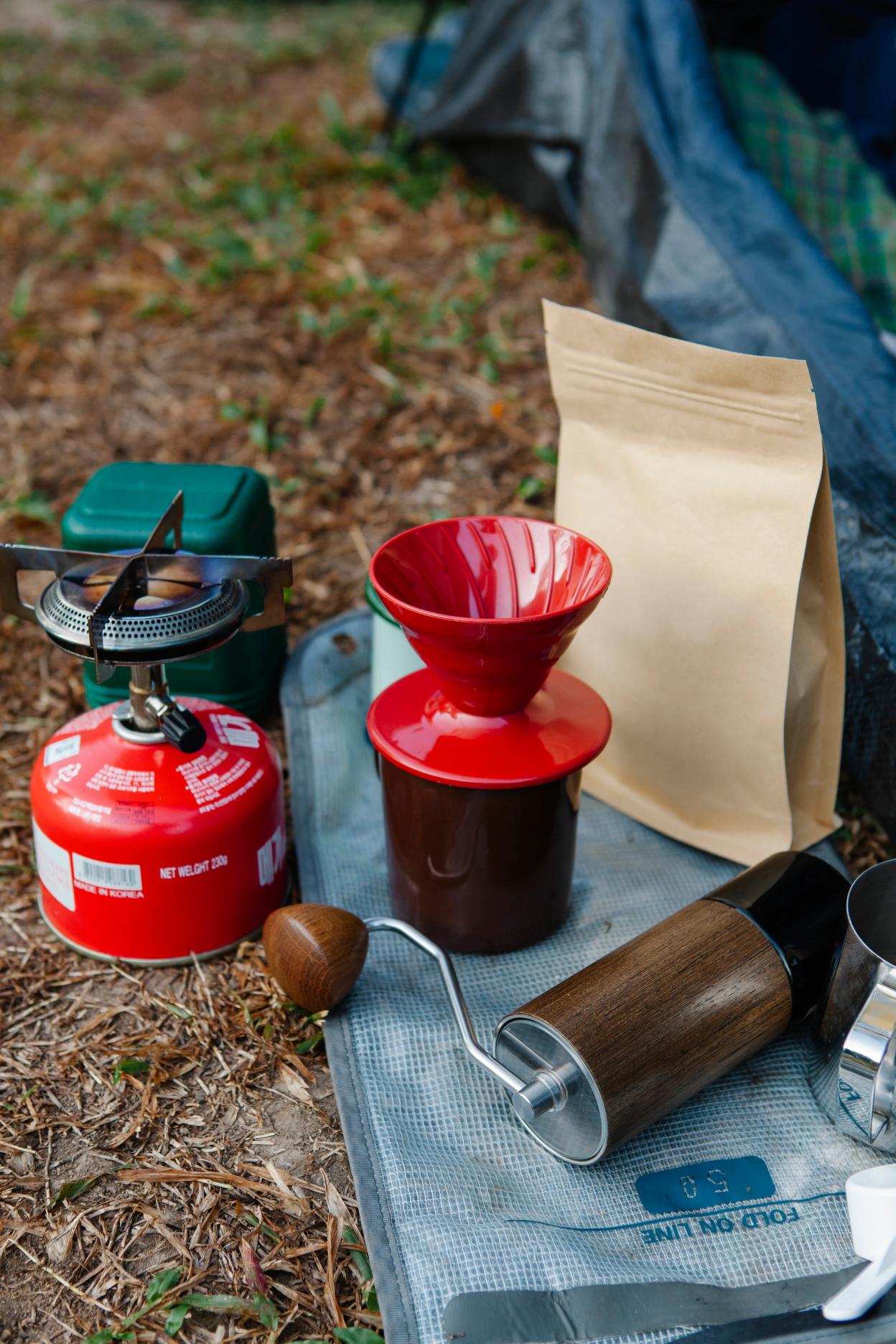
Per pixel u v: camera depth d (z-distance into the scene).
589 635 1.74
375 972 1.50
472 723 1.43
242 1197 1.27
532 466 2.77
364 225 4.03
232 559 1.36
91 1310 1.16
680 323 2.35
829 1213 1.22
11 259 3.83
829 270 2.14
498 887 1.47
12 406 3.03
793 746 1.63
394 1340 1.07
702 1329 1.08
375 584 1.33
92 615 1.28
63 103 5.32
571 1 3.41
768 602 1.52
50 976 1.54
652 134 2.62
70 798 1.45
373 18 7.09
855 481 1.77
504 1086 1.30
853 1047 1.19
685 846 1.74
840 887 1.41
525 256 3.77
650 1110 1.22
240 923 1.55
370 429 2.89
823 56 3.29
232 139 4.86
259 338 3.34
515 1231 1.18
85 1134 1.34
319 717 1.92
